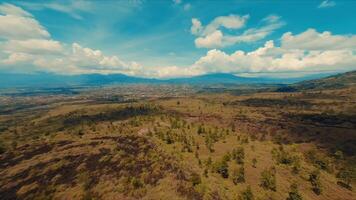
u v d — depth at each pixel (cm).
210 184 6681
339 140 16225
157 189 5772
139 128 17838
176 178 6400
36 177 7612
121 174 6825
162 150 9862
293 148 13150
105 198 5612
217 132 16338
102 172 7144
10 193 6912
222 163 8362
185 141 13000
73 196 6041
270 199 6844
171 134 14062
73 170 7688
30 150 11175
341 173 10144
